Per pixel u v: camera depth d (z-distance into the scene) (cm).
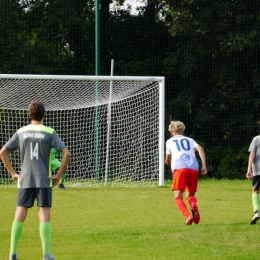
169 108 5638
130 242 1784
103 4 5728
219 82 5456
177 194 2177
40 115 1543
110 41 5738
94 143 4747
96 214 2566
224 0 5372
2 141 4541
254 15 5394
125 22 5762
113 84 4172
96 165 4331
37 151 1510
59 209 2741
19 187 1512
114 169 4697
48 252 1473
